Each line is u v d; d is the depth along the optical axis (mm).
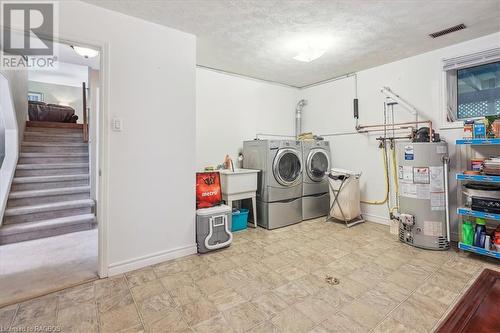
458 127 2809
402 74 3299
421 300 1743
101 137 2072
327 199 4090
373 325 1499
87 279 2057
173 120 2445
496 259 2375
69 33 1914
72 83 6777
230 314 1613
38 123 4832
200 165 3553
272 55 3150
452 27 2455
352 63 3451
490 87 2695
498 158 2326
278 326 1500
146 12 2141
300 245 2803
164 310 1657
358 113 3826
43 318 1582
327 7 2096
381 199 3580
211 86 3641
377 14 2211
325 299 1771
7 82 3494
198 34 2568
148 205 2309
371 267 2248
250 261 2396
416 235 2699
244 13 2180
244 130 4004
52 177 3711
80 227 3363
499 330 772
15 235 2936
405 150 2768
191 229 2574
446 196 2623
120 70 2143
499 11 2168
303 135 4273
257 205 3596
